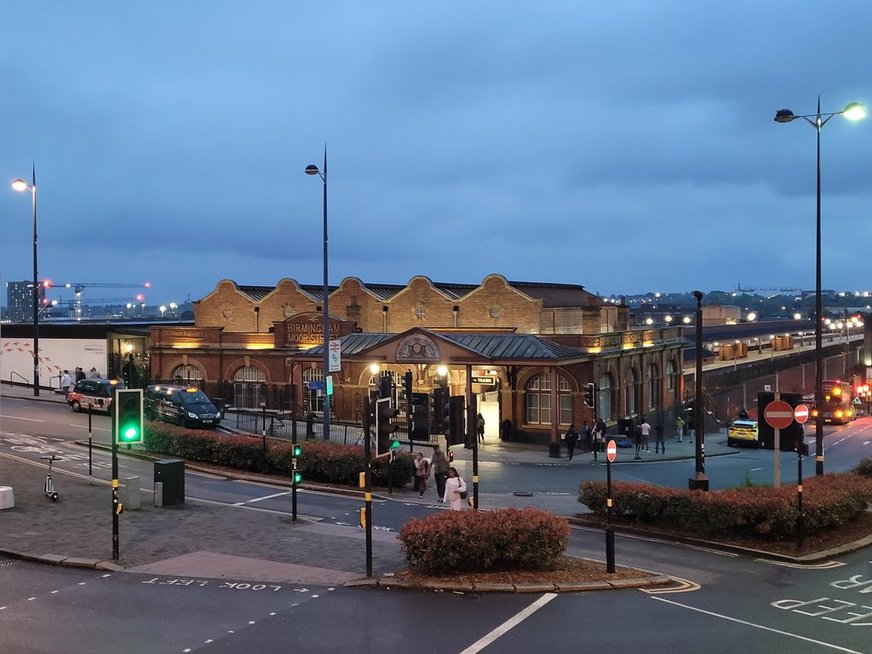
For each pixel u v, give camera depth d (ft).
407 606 43.47
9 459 93.86
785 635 40.29
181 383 170.60
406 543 49.44
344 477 89.97
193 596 44.73
